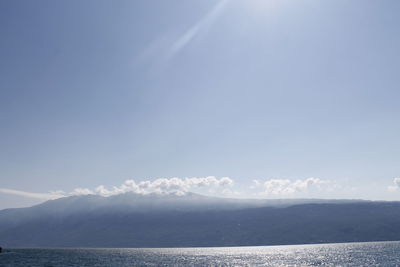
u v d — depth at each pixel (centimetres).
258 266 19375
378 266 17100
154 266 19700
